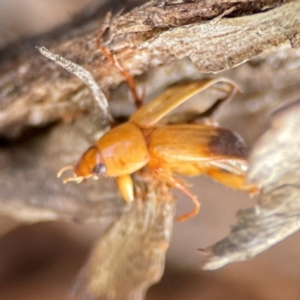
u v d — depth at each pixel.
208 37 0.05
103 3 0.05
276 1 0.05
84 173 0.05
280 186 0.05
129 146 0.05
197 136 0.05
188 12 0.05
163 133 0.05
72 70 0.05
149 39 0.05
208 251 0.05
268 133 0.05
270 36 0.05
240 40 0.05
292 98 0.05
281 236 0.05
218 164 0.05
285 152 0.05
